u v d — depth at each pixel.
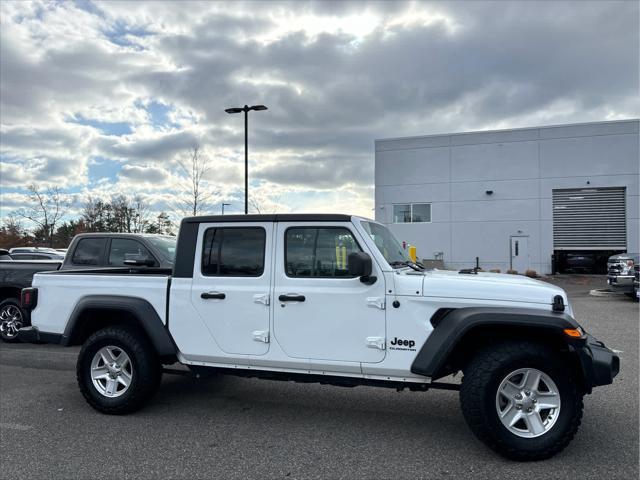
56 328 5.28
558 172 24.31
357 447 4.09
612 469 3.61
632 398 5.29
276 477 3.54
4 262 9.18
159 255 8.32
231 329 4.61
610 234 23.83
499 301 3.95
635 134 23.30
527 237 24.73
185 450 4.04
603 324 10.13
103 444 4.18
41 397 5.60
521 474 3.54
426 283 4.11
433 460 3.81
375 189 27.02
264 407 5.20
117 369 4.99
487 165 25.22
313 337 4.35
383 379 4.24
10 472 3.65
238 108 20.42
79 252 8.77
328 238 4.45
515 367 3.79
